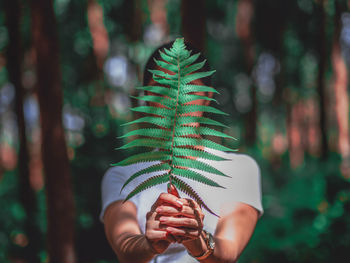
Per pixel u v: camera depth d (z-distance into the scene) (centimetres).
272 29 1131
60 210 459
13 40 677
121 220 119
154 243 95
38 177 1154
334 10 922
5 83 1158
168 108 91
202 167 87
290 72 1413
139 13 1051
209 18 1198
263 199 707
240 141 1307
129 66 1120
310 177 739
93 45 1031
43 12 451
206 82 116
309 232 538
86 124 858
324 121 884
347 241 518
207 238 101
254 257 544
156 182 88
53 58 455
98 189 714
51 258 460
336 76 1073
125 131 862
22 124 692
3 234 654
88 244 661
